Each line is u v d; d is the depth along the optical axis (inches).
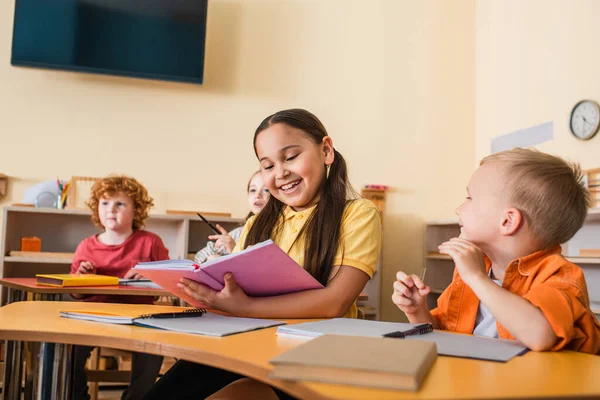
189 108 143.3
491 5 157.2
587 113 119.6
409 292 39.5
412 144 157.6
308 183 49.3
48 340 31.8
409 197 156.0
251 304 40.1
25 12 132.5
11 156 132.5
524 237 35.2
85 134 136.6
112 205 107.4
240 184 144.6
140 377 85.3
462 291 40.4
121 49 136.9
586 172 116.0
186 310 40.5
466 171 159.9
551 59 133.0
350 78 155.2
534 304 29.9
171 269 40.6
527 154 36.3
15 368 51.3
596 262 102.4
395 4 160.2
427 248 153.3
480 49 161.3
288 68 151.1
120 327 34.0
